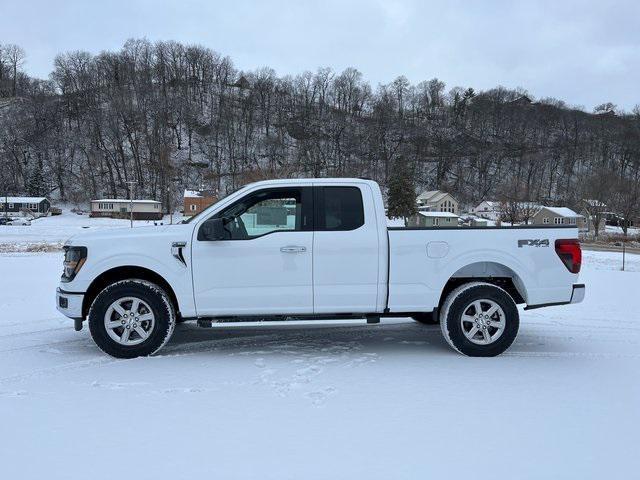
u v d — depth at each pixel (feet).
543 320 25.17
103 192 320.70
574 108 453.17
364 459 10.15
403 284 18.01
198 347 18.99
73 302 17.58
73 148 345.92
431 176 362.94
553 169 357.41
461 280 19.08
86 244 17.60
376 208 18.13
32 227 186.91
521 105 433.07
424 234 18.07
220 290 17.61
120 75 399.85
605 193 219.41
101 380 14.99
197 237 17.60
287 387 14.42
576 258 18.54
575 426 11.87
